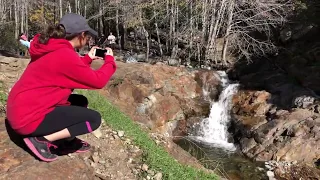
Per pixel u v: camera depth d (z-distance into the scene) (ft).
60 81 9.04
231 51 64.23
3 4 110.63
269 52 58.95
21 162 10.66
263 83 48.85
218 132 43.78
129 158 17.53
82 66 8.86
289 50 54.85
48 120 9.43
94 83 9.14
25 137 10.05
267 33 63.52
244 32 62.23
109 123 21.04
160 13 77.97
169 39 76.43
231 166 34.81
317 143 34.96
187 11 72.64
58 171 10.79
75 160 11.78
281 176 32.73
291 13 60.23
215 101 48.93
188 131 43.57
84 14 108.78
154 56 75.46
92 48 10.13
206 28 68.18
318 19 55.52
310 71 46.09
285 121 38.17
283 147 35.65
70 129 9.86
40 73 8.89
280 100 43.57
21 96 8.97
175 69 50.11
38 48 8.80
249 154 37.06
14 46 76.13
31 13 124.88
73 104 10.79
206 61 63.57
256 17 62.23
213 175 21.21
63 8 124.26
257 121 41.04
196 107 46.29
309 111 38.83
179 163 21.22
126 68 43.32
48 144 10.36
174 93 45.85
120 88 38.70
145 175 16.48
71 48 8.99
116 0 82.38
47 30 8.80
